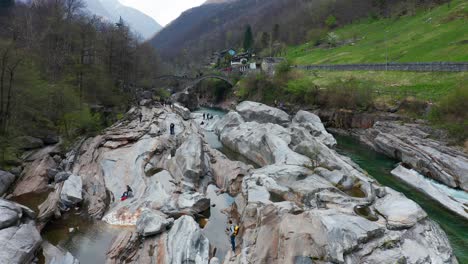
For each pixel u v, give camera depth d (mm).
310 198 24672
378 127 46781
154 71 107000
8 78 32188
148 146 37188
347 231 17984
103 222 24141
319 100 64812
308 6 160750
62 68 50625
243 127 47312
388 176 35406
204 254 19547
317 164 31438
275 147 35375
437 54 61188
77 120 40875
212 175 34094
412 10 102250
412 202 22531
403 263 16906
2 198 23359
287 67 81250
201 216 25625
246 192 26562
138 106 67875
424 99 46438
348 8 133125
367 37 103938
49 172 29281
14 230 19219
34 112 35906
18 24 55250
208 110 99312
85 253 20453
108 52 67250
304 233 17562
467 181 29766
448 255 18719
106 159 34312
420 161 34719
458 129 35719
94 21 85375
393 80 58125
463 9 78500
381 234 18984
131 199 26938
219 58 164750
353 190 26953
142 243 20719
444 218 26000
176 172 31844
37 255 19797
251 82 88688
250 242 19688
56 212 24422
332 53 99875
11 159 28828
